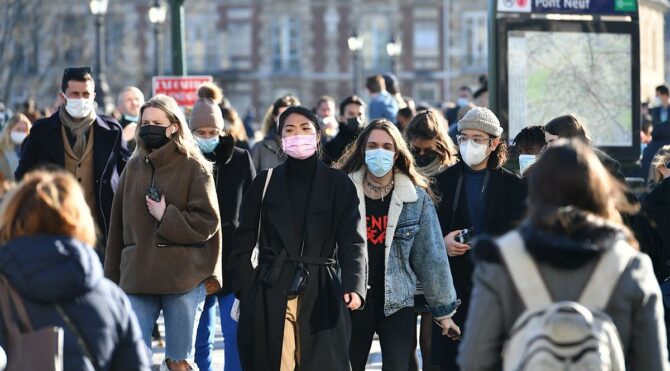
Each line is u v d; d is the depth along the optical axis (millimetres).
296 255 16125
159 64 75750
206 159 19891
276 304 15922
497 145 18250
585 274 10203
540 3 31188
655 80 58594
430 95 149250
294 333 16078
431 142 20344
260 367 15930
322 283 16109
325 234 16250
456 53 148750
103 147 21000
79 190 11008
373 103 36531
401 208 17422
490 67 31062
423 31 149500
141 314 18047
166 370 18109
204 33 150000
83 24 130750
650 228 18656
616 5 31562
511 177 18203
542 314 10086
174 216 17703
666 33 163250
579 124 17875
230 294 20203
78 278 10531
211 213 18031
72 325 10648
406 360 17516
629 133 31875
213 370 22375
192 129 20453
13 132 31234
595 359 10016
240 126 27562
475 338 10250
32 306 10633
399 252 17484
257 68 150625
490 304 10203
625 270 10258
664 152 19875
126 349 10922
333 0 150500
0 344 10836
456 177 18484
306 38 150625
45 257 10531
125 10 144125
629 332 10344
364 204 17516
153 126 17969
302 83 150875
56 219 10719
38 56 136125
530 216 10359
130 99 32000
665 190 18750
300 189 16391
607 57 31656
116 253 18375
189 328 18031
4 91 123938
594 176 10328
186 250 17891
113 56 139750
